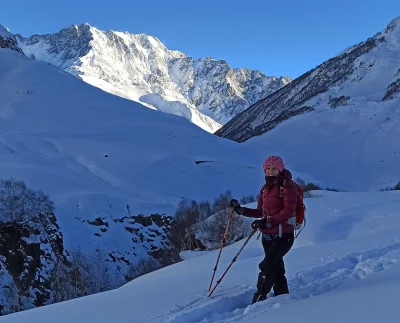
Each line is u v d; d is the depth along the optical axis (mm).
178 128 99750
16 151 73750
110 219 55969
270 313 4430
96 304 6348
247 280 6789
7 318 6391
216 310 5406
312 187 70500
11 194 44375
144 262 46594
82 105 101812
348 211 24719
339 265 6719
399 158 105188
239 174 83312
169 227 57969
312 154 117688
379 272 5539
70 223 52031
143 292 6762
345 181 97750
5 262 40250
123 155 76438
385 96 151625
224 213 36094
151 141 88000
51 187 60531
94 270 40812
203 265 10242
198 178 76812
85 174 70438
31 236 42938
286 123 148000
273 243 5418
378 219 20844
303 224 5855
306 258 7867
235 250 16406
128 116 100875
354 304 4074
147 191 68125
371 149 115062
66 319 5688
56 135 81750
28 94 102188
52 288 40719
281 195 5434
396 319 3379
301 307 4406
